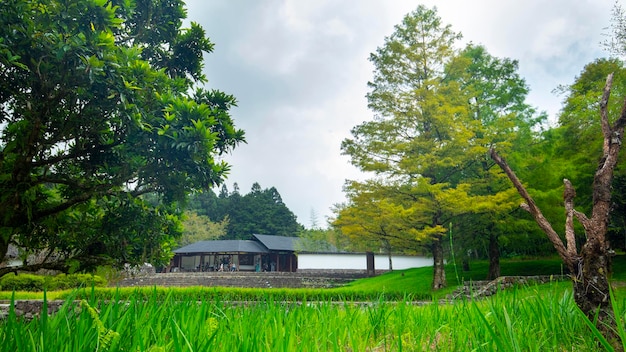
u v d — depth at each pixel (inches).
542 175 707.4
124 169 259.8
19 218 235.8
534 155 780.0
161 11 308.7
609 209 137.3
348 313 138.7
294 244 1777.8
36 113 231.3
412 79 777.6
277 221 2480.3
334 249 1736.0
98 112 240.7
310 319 136.6
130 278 1139.9
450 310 155.0
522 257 1043.3
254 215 2484.0
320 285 1296.8
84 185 259.1
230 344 91.1
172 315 110.0
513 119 803.4
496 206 666.2
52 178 253.0
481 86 836.6
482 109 826.2
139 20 304.2
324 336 106.7
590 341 111.9
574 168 686.5
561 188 674.2
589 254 132.3
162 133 228.8
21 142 231.6
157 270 1660.9
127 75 231.1
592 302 128.3
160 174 254.7
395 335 128.6
